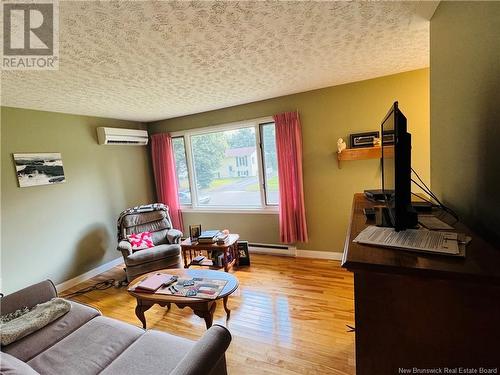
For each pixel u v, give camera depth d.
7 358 1.20
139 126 4.27
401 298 0.72
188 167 4.23
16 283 2.70
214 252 3.29
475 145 1.07
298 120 3.24
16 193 2.72
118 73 2.07
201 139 4.16
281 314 2.27
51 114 3.06
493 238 0.95
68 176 3.21
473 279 0.62
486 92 0.96
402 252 0.77
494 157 0.93
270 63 2.19
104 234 3.64
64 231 3.15
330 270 3.07
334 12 1.46
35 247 2.86
